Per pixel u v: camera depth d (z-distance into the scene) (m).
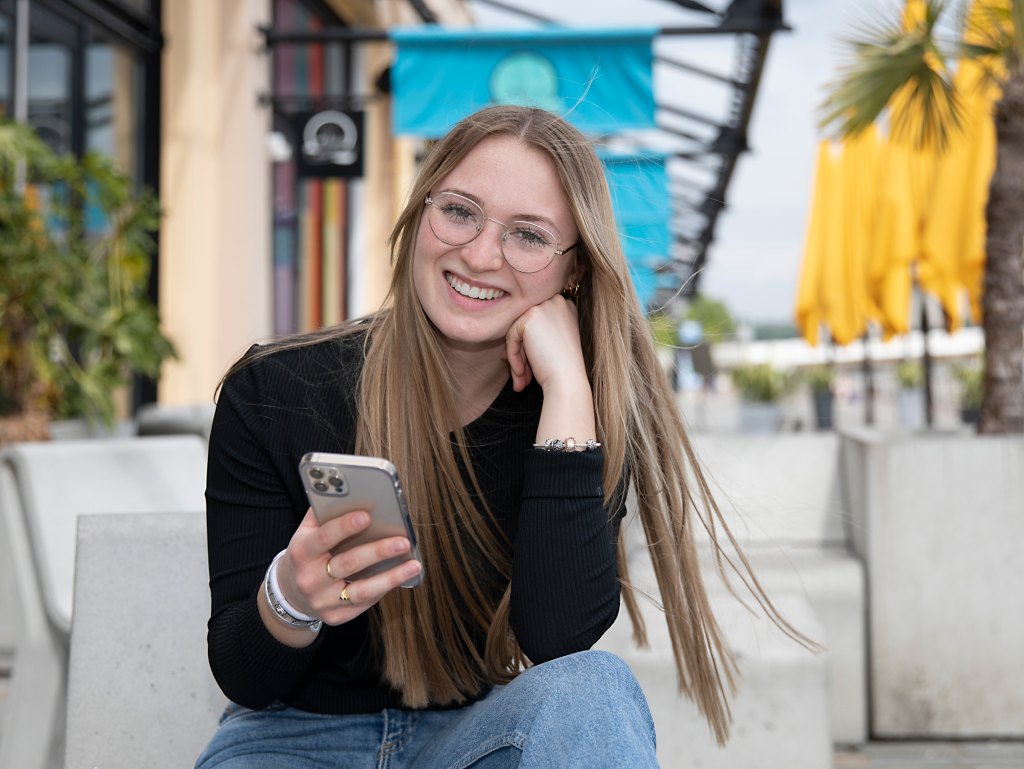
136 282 5.05
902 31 4.18
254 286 7.10
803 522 3.24
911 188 6.15
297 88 9.27
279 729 1.29
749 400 16.50
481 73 6.49
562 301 1.39
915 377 15.91
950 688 2.75
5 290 3.99
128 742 1.60
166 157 6.62
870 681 2.78
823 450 3.29
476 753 1.09
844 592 2.72
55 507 2.20
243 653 1.13
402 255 1.36
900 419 12.81
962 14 4.02
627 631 2.19
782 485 3.27
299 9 9.30
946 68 4.09
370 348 1.36
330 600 1.05
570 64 6.46
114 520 1.63
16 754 2.00
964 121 4.51
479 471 1.38
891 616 2.76
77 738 1.59
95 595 1.62
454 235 1.30
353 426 1.31
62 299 4.25
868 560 2.79
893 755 2.63
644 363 1.44
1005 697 2.74
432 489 1.31
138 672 1.61
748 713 2.12
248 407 1.28
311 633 1.13
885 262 6.17
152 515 1.65
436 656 1.30
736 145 9.04
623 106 6.42
